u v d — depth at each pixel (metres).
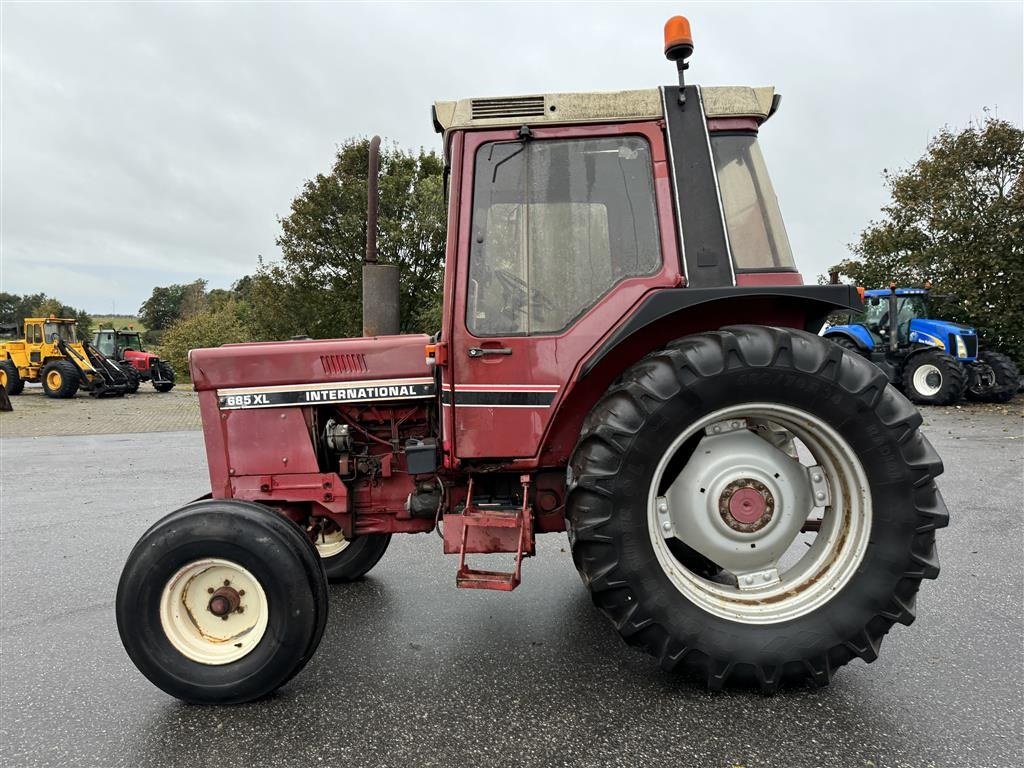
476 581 2.33
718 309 2.46
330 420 2.94
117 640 2.99
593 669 2.53
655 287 2.46
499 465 2.54
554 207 2.53
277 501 2.85
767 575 2.40
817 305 2.39
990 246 14.12
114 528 4.96
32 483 6.70
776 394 2.21
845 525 2.33
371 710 2.27
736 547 2.39
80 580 3.83
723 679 2.24
